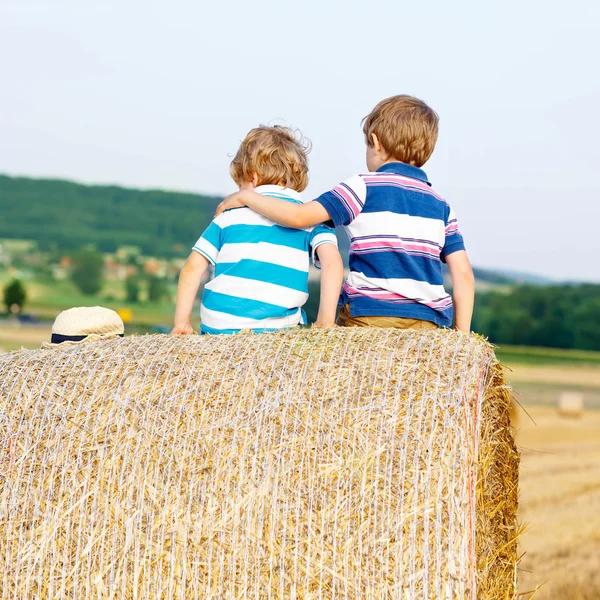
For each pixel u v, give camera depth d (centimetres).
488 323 6594
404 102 458
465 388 331
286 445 326
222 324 423
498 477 407
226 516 322
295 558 314
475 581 315
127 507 331
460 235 457
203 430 335
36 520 338
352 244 434
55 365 371
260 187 448
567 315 6391
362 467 318
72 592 329
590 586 823
